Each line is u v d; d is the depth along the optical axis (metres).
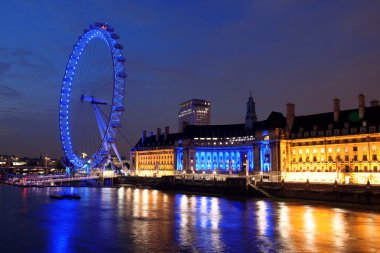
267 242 72.44
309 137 178.62
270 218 98.38
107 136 188.62
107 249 68.38
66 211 114.88
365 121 161.25
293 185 146.88
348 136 164.25
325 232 80.69
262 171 195.25
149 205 129.75
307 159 178.88
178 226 88.50
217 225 89.31
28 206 127.81
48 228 87.19
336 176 155.88
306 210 112.88
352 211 110.25
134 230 84.19
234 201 141.62
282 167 184.62
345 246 69.38
